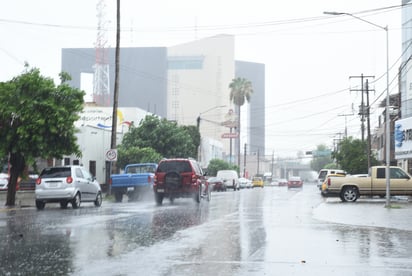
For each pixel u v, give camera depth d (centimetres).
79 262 935
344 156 6184
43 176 2325
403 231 1484
